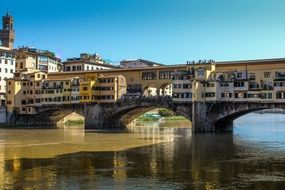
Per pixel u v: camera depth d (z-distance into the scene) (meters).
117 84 143.88
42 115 164.00
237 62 125.69
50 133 126.00
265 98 116.44
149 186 52.00
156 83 144.50
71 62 196.88
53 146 92.75
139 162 69.69
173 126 161.88
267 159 72.50
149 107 139.38
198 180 55.22
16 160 72.38
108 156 76.94
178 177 57.16
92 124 146.25
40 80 160.00
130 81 150.50
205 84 124.50
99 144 96.50
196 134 120.12
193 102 123.31
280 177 56.81
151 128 150.00
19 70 180.62
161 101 132.00
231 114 121.75
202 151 83.19
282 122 191.88
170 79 141.38
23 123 162.00
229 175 58.31
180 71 130.25
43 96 158.38
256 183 53.31
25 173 60.25
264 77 119.19
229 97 121.62
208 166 65.50
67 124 171.88
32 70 173.75
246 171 61.22
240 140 103.88
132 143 98.31
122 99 141.00
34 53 189.12
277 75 116.81
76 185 52.59
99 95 146.62
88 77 149.38
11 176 58.12
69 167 65.12
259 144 94.94
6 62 175.75
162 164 67.56
